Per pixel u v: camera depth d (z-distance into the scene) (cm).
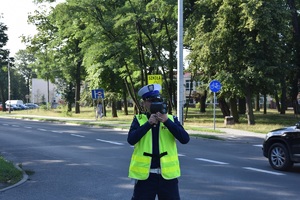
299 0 3809
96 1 3106
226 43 2845
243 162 1257
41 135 2231
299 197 783
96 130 2662
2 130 2634
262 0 2672
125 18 2952
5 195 816
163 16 3120
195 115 4775
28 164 1223
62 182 945
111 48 3117
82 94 5531
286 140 1088
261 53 2841
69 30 3378
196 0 3441
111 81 4131
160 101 465
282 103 5069
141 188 456
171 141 462
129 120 3769
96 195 809
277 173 1057
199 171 1083
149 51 3512
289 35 3316
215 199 767
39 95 10900
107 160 1290
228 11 2783
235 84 2803
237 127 2669
